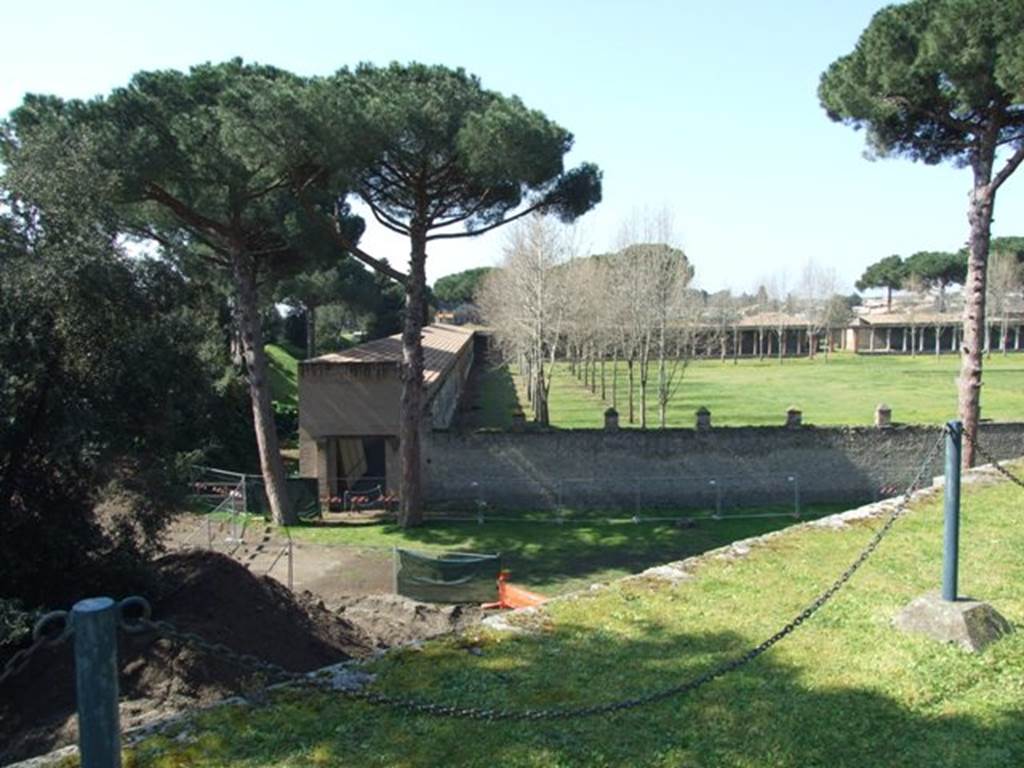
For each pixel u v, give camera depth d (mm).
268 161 20547
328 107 19484
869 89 21484
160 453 15195
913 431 27516
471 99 22484
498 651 7461
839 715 6418
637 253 38812
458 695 6594
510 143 20484
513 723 6230
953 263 105312
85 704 4055
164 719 6559
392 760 5723
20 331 12797
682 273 38969
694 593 8914
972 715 6473
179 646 10961
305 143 20109
